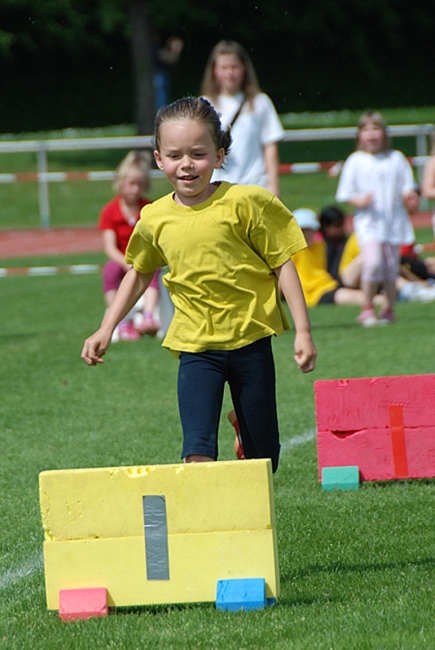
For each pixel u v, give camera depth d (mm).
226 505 9375
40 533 12484
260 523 9359
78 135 93812
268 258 10727
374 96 106812
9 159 83375
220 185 10789
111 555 9492
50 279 43125
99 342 11078
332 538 11625
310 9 107062
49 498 9516
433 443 13984
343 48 108125
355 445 14062
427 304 31922
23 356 25078
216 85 22000
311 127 87875
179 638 8734
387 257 27578
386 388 14031
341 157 78375
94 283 41312
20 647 8781
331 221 33125
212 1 105938
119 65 104938
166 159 10633
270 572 9391
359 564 10719
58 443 16781
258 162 22000
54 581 9539
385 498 13258
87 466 15250
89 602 9422
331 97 106812
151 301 27094
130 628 9062
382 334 25859
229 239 10617
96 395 20484
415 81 108312
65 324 30594
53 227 60562
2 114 101500
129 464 15203
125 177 26516
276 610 9281
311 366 10500
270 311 10797
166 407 19188
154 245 10914
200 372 10688
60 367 23562
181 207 10742
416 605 9227
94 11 103438
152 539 9453
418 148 52250
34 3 101438
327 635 8594
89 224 62438
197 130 10500
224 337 10680
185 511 9414
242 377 10734
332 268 33281
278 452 11133
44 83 103625
